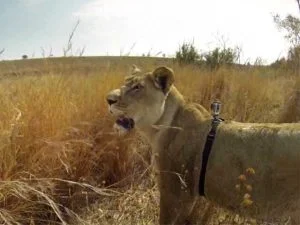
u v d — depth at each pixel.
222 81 2.72
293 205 1.08
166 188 1.28
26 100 1.45
